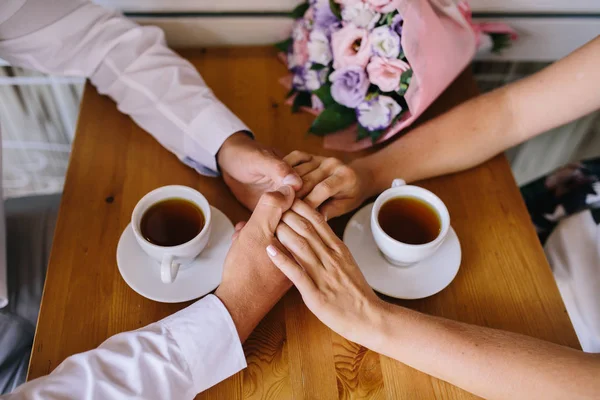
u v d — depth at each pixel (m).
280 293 0.75
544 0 1.05
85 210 0.81
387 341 0.71
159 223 0.75
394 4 0.81
